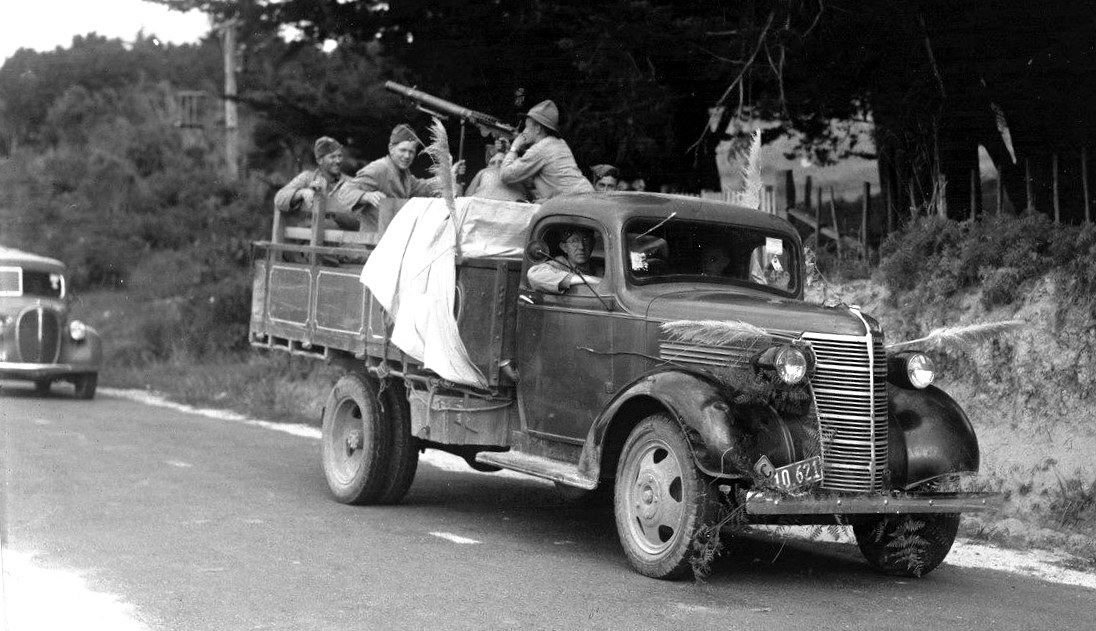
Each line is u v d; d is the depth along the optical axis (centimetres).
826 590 676
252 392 1620
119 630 548
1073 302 993
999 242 1074
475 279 820
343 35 1598
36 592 606
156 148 2842
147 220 2503
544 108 942
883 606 639
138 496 903
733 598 644
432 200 855
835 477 669
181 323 2108
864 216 1303
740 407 664
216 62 3045
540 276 777
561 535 819
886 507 659
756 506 636
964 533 848
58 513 827
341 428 938
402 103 1532
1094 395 953
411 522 846
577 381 771
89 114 2942
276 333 1040
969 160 1260
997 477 940
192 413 1541
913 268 1140
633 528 696
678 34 1241
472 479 1070
